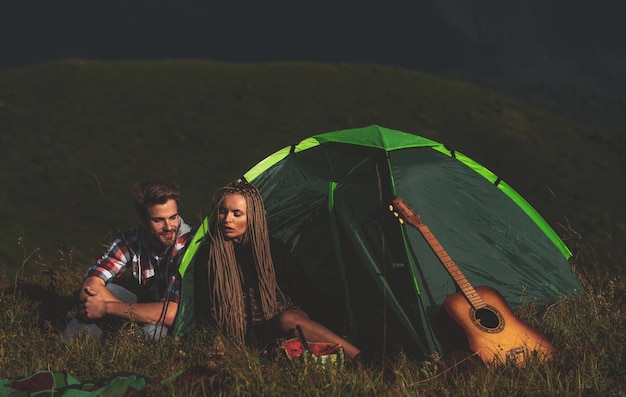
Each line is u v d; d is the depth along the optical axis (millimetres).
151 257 5449
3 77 88438
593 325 5168
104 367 4426
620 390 3928
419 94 93688
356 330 5465
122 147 73062
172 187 5168
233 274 5125
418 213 5734
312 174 6320
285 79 95938
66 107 80438
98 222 58625
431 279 5395
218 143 76562
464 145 80188
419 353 4902
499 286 5785
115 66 95062
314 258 6516
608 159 85062
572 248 7223
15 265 47594
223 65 100875
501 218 6109
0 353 4742
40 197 61000
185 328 5285
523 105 98375
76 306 6441
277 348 4527
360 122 84062
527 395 3861
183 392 3762
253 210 5102
